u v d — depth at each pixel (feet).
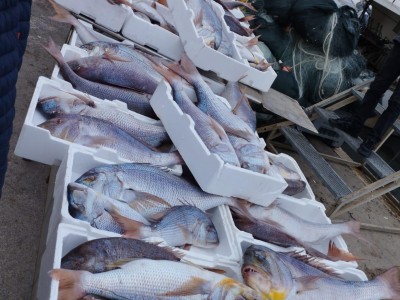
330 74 7.24
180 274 2.55
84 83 4.02
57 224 2.66
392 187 5.88
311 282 3.11
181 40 4.90
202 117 3.74
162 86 3.78
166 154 3.61
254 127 4.49
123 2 4.68
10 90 1.78
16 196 3.68
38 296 2.46
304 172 7.18
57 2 4.65
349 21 7.25
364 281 3.44
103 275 2.35
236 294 2.61
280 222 3.75
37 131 3.17
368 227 6.38
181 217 3.11
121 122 3.76
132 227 2.88
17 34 1.76
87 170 3.26
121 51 4.33
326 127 7.89
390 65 6.24
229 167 3.27
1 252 3.25
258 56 5.78
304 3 7.13
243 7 7.57
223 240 3.35
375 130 6.38
